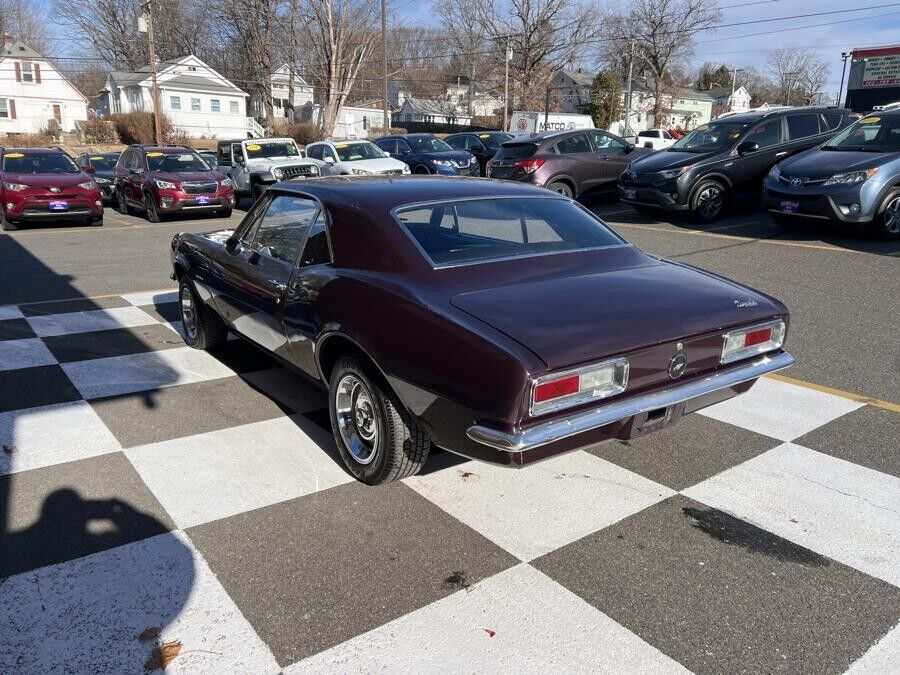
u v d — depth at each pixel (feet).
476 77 228.63
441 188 13.33
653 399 10.19
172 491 11.85
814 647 8.27
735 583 9.44
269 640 8.40
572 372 9.37
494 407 9.28
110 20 217.36
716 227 38.58
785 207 33.09
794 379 16.92
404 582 9.48
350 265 12.01
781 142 40.50
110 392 16.33
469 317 10.02
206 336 18.85
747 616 8.81
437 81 266.98
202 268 17.65
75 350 19.44
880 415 14.78
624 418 9.86
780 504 11.39
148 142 150.82
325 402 15.78
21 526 10.76
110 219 53.83
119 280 29.35
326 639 8.42
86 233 44.86
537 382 9.11
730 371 11.22
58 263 33.53
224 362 18.52
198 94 169.48
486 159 74.33
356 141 62.03
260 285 14.38
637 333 10.02
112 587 9.33
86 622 8.67
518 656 8.14
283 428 14.39
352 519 11.02
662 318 10.47
